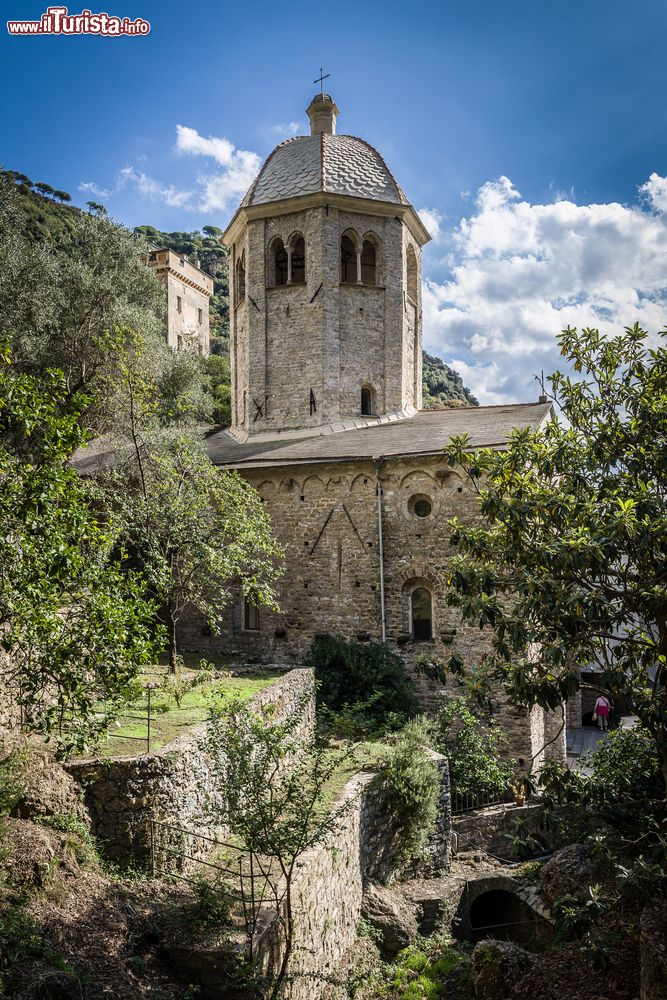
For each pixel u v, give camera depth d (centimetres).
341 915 1235
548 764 1146
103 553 1035
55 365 2545
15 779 955
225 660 2159
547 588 984
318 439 2364
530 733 1867
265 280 2552
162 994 817
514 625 1061
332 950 1173
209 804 1028
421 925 1406
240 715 1037
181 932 907
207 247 9912
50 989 717
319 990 1073
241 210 2567
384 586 2062
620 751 1342
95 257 2931
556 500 1062
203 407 3103
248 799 922
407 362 2658
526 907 1452
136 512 1714
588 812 1135
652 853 939
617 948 1077
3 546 834
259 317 2556
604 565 974
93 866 958
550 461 1154
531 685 1010
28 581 819
